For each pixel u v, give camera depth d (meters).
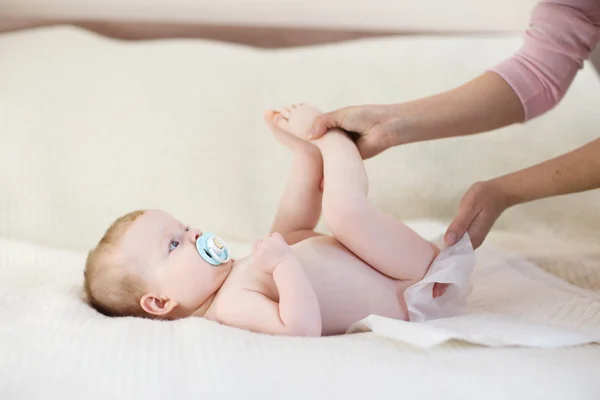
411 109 1.21
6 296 1.06
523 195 1.20
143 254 1.10
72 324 0.97
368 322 0.98
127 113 1.79
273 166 1.76
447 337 0.87
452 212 1.72
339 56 1.93
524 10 2.28
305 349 0.88
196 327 0.94
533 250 1.47
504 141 1.75
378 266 1.10
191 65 1.91
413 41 1.99
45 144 1.71
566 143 1.74
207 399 0.77
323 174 1.23
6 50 1.91
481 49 1.94
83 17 2.20
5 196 1.64
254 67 1.93
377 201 1.71
